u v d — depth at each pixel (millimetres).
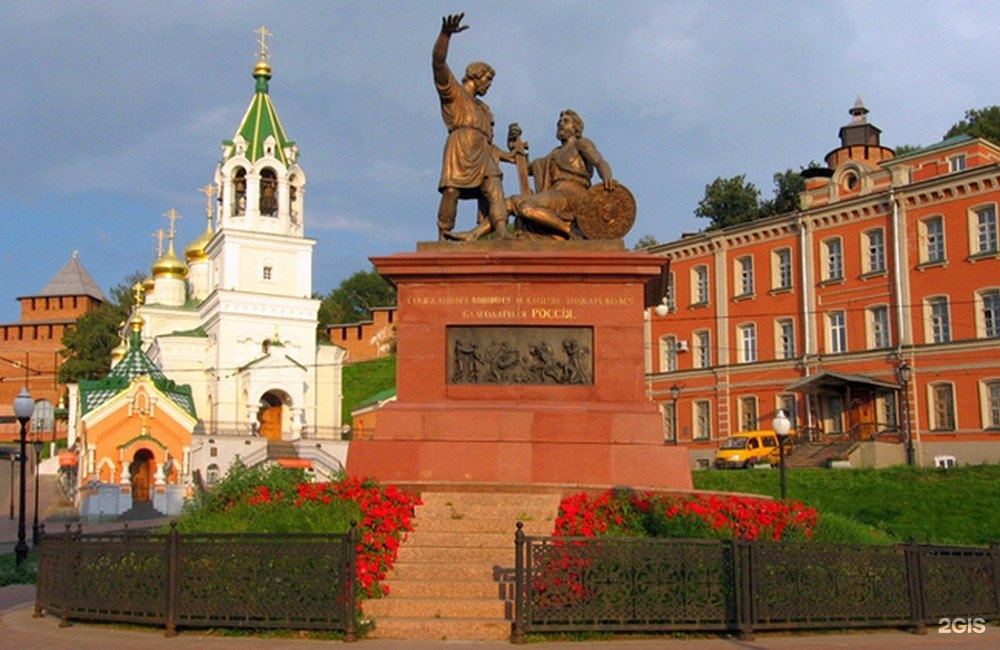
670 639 10938
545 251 17078
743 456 51062
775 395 57906
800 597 11273
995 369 48562
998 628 12188
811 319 56594
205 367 70625
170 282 82375
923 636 11508
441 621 11055
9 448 79688
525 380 16688
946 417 50344
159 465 52312
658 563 10984
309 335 70312
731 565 11133
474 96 18906
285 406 67500
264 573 10938
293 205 72125
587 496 14383
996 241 49062
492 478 16094
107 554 11867
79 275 118875
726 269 61344
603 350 16719
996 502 31984
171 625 11094
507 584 11820
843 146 62312
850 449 49875
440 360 16781
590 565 10859
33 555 27500
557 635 10828
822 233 56656
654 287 18219
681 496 14500
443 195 18344
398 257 16906
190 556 11188
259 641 10711
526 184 19188
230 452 57469
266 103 72688
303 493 14234
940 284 50938
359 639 10828
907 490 35031
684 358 63094
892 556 11891
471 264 16828
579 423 16281
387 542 12852
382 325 102562
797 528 13648
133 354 61844
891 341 52938
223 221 69938
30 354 108562
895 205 52969
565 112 18938
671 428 63344
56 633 11594
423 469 16188
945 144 53281
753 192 83750
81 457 53969
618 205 18125
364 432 68438
